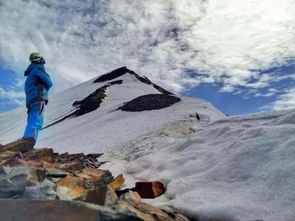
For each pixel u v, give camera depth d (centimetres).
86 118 5850
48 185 454
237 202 587
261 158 733
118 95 7175
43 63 918
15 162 523
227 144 919
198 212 586
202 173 781
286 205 543
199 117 2144
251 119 1112
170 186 754
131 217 348
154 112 4334
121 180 614
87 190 493
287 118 955
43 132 5875
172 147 1141
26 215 309
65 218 313
